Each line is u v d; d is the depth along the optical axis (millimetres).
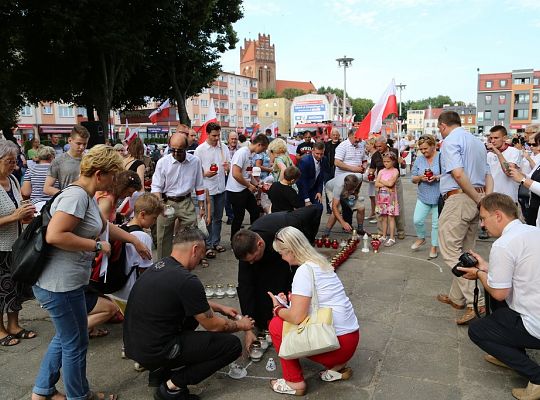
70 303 2725
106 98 19219
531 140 6879
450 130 4418
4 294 3887
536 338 2883
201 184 5770
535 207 4961
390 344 3852
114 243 3596
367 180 9055
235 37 26469
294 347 2938
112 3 16188
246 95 86188
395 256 6523
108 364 3596
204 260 6086
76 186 2697
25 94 22266
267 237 3775
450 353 3676
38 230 2600
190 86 26438
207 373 2977
